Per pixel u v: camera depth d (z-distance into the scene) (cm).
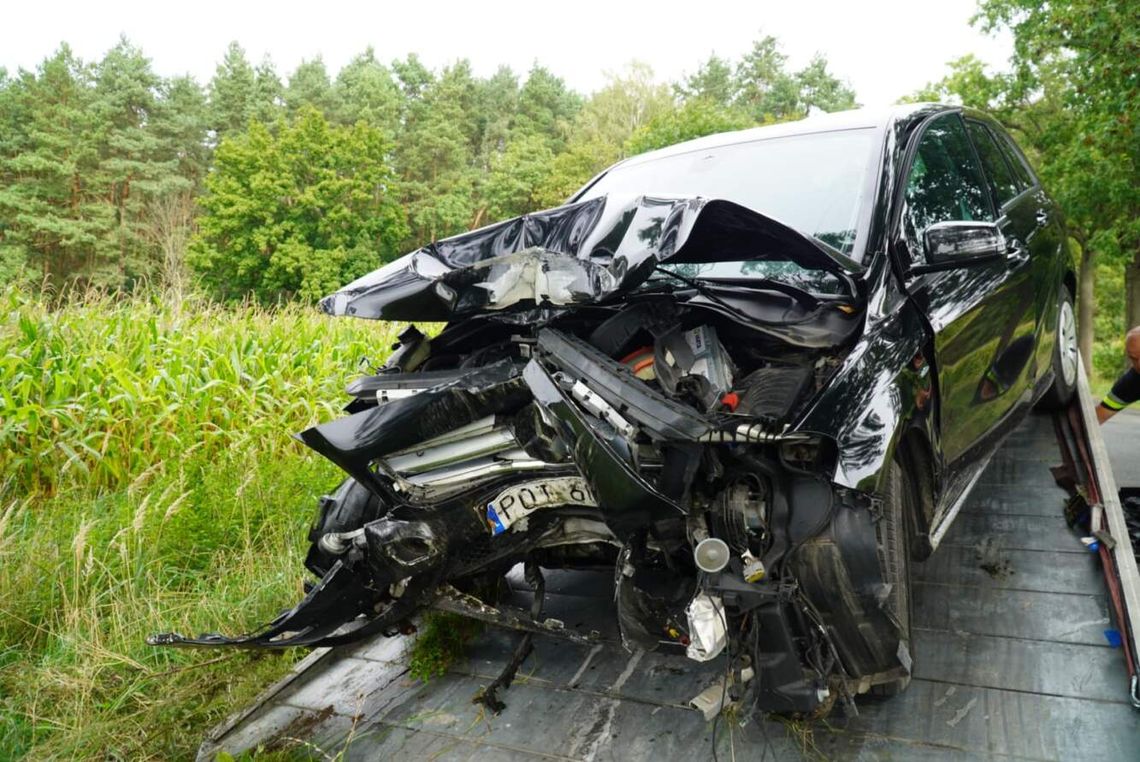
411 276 267
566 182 6575
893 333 269
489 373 257
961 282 330
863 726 274
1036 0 2178
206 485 548
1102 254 2158
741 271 308
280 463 616
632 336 262
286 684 356
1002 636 310
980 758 253
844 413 237
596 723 299
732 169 365
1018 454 470
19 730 344
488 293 257
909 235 315
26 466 603
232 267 5031
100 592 446
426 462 269
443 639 351
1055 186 2234
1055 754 250
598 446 234
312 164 5084
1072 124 2275
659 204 254
